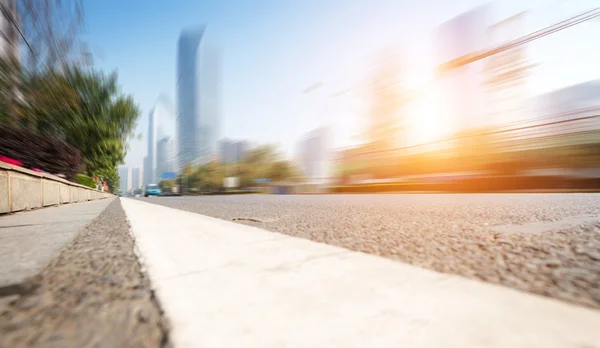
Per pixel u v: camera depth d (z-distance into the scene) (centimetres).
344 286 109
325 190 2641
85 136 1970
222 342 70
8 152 819
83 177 1738
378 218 366
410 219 345
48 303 96
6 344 69
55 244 204
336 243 208
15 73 712
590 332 72
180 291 106
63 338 72
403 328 76
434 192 1488
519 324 77
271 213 489
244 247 185
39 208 650
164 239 219
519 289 108
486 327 76
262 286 110
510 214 367
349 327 77
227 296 100
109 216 446
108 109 2170
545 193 927
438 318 81
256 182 6128
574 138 1019
